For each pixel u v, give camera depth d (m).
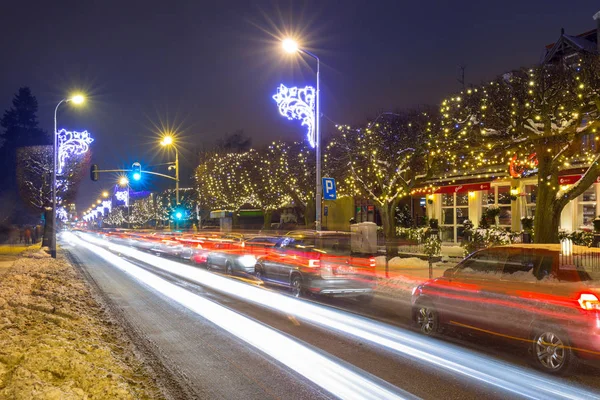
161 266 24.56
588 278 7.19
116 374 6.40
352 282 12.92
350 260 13.09
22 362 6.28
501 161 23.19
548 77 16.17
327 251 13.14
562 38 24.33
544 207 16.30
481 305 7.99
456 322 8.57
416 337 9.06
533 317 7.09
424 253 23.12
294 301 13.21
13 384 5.39
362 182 24.03
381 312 11.64
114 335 9.25
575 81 15.50
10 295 12.70
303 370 7.08
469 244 21.64
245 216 64.31
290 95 19.75
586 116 16.91
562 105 15.70
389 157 23.41
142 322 10.52
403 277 17.50
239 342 8.75
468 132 19.14
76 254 35.00
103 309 12.06
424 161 25.92
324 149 32.06
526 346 7.24
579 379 6.60
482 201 29.45
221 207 50.28
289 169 37.72
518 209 26.53
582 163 21.98
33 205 37.59
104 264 25.97
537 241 16.39
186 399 5.94
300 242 14.05
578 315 6.54
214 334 9.38
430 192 29.47
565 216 24.44
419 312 9.48
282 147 38.56
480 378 6.66
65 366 6.37
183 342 8.77
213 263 22.19
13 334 8.01
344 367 7.21
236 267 20.12
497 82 17.73
